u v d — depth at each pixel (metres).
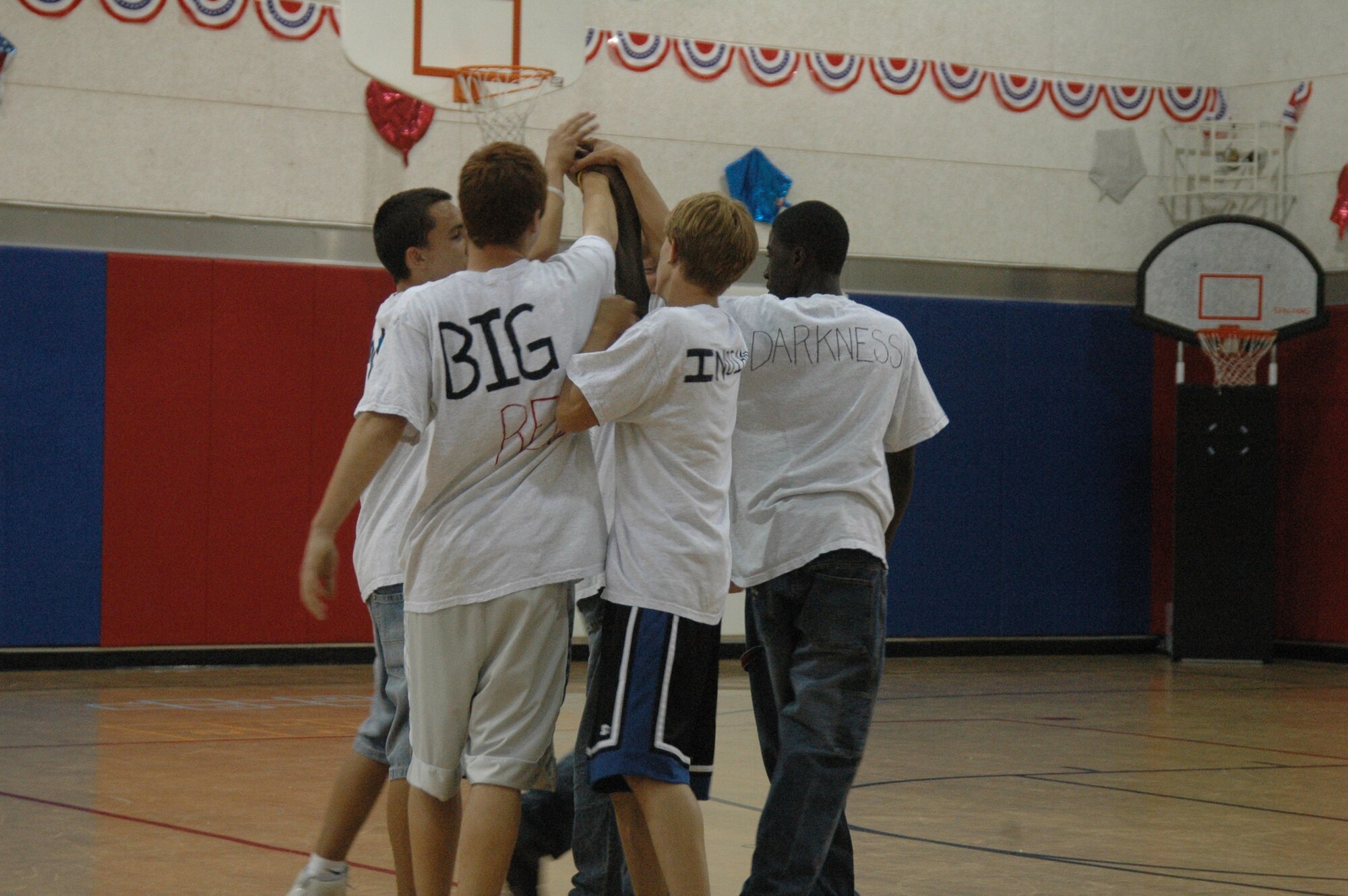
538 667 4.41
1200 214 18.62
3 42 14.52
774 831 4.68
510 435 4.43
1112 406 18.55
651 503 4.48
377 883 5.95
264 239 15.34
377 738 5.31
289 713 11.79
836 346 5.00
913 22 17.77
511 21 13.27
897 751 10.26
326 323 15.51
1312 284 17.34
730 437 4.63
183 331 15.02
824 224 5.21
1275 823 7.62
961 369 17.86
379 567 5.25
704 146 16.94
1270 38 18.42
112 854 6.41
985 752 10.25
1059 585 18.27
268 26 15.38
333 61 15.58
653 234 5.14
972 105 18.00
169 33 15.05
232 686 13.62
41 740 10.01
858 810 7.91
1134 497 18.67
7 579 14.42
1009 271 18.11
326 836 5.36
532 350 4.45
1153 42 18.66
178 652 14.98
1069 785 8.81
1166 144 18.67
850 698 4.78
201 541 15.05
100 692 13.00
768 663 5.04
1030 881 6.16
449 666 4.41
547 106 16.33
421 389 4.37
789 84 17.27
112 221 14.85
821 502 4.88
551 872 6.28
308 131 15.50
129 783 8.36
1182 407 17.59
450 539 4.39
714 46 16.98
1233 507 17.47
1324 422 17.92
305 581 4.25
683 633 4.41
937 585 17.73
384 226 5.60
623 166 5.11
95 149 14.80
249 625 15.18
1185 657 17.53
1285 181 18.28
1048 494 18.23
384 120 15.70
